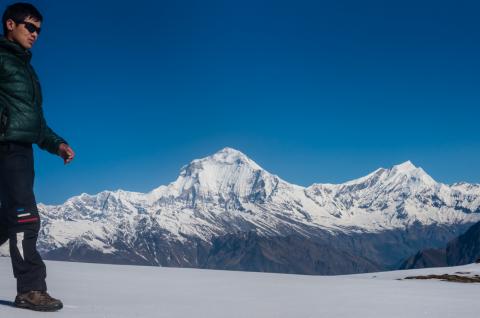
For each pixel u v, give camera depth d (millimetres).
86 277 8562
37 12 4602
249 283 7945
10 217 4258
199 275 9852
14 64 4410
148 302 5023
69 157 4910
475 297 6551
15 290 5996
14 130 4285
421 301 5699
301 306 4953
